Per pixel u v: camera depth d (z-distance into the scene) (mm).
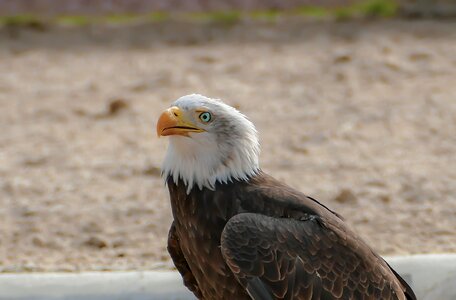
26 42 23312
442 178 14672
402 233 12586
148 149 16375
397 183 14531
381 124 17297
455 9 24453
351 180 14695
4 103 18953
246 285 8516
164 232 12891
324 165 15406
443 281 10914
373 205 13617
